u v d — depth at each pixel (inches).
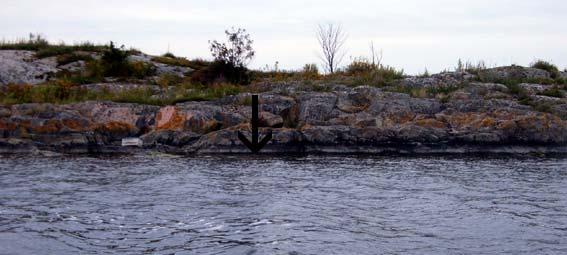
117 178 630.5
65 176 636.7
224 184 601.0
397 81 1095.0
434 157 822.5
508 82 1075.3
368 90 994.7
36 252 376.2
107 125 882.1
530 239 405.7
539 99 979.3
